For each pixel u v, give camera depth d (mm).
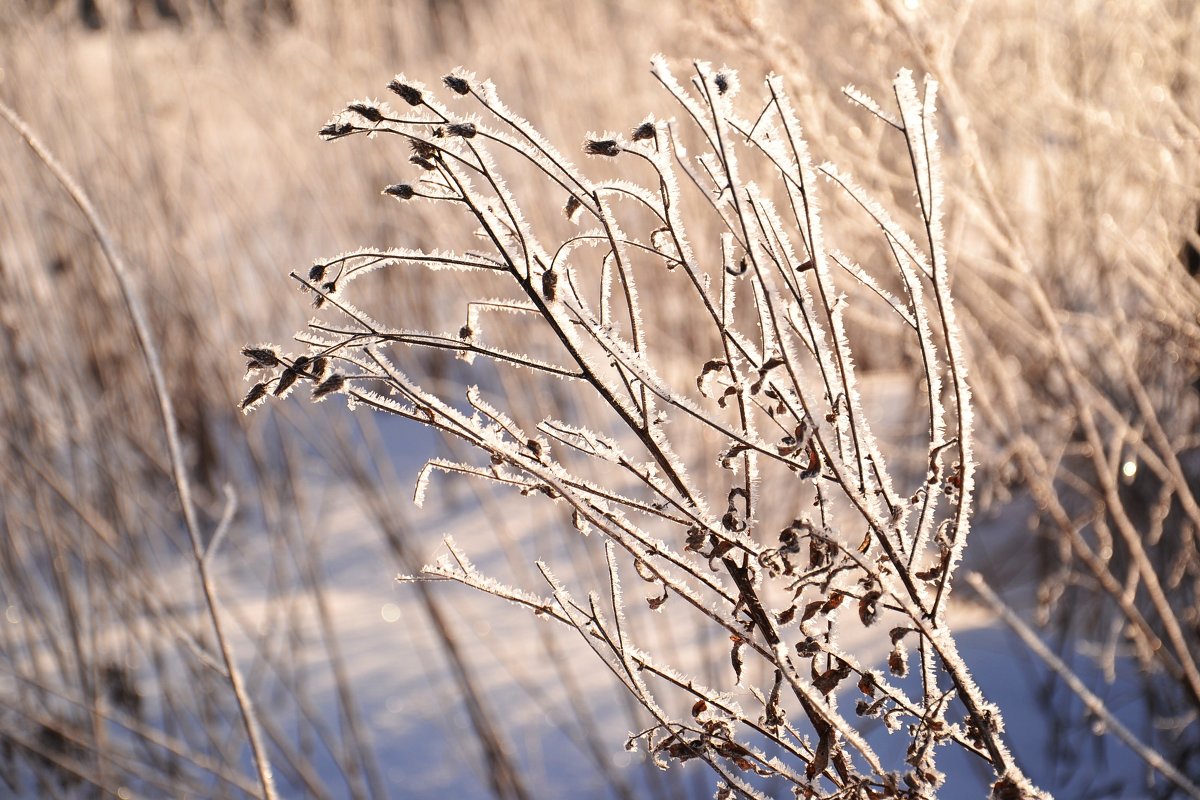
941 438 1652
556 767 2893
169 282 4633
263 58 5117
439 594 3785
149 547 4023
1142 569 2223
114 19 4660
